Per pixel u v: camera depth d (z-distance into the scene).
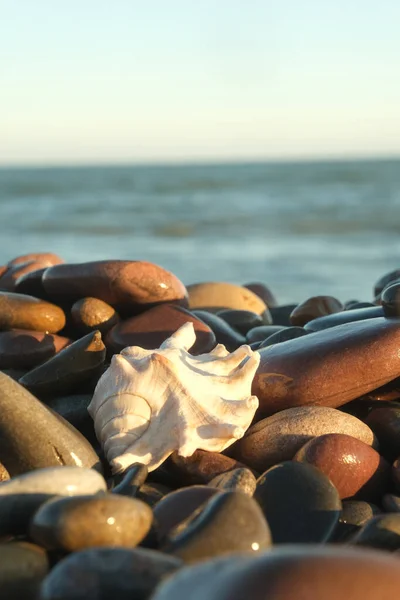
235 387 0.70
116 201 7.82
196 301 1.03
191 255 3.69
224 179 11.08
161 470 0.68
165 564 0.51
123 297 0.84
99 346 0.76
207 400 0.68
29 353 0.80
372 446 0.69
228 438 0.67
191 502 0.59
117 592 0.50
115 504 0.56
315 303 0.95
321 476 0.63
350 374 0.71
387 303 0.74
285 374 0.72
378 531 0.58
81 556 0.51
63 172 16.67
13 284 0.95
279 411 0.72
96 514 0.55
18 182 11.41
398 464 0.66
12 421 0.65
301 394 0.72
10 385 0.66
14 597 0.53
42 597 0.50
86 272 0.84
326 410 0.70
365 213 5.76
